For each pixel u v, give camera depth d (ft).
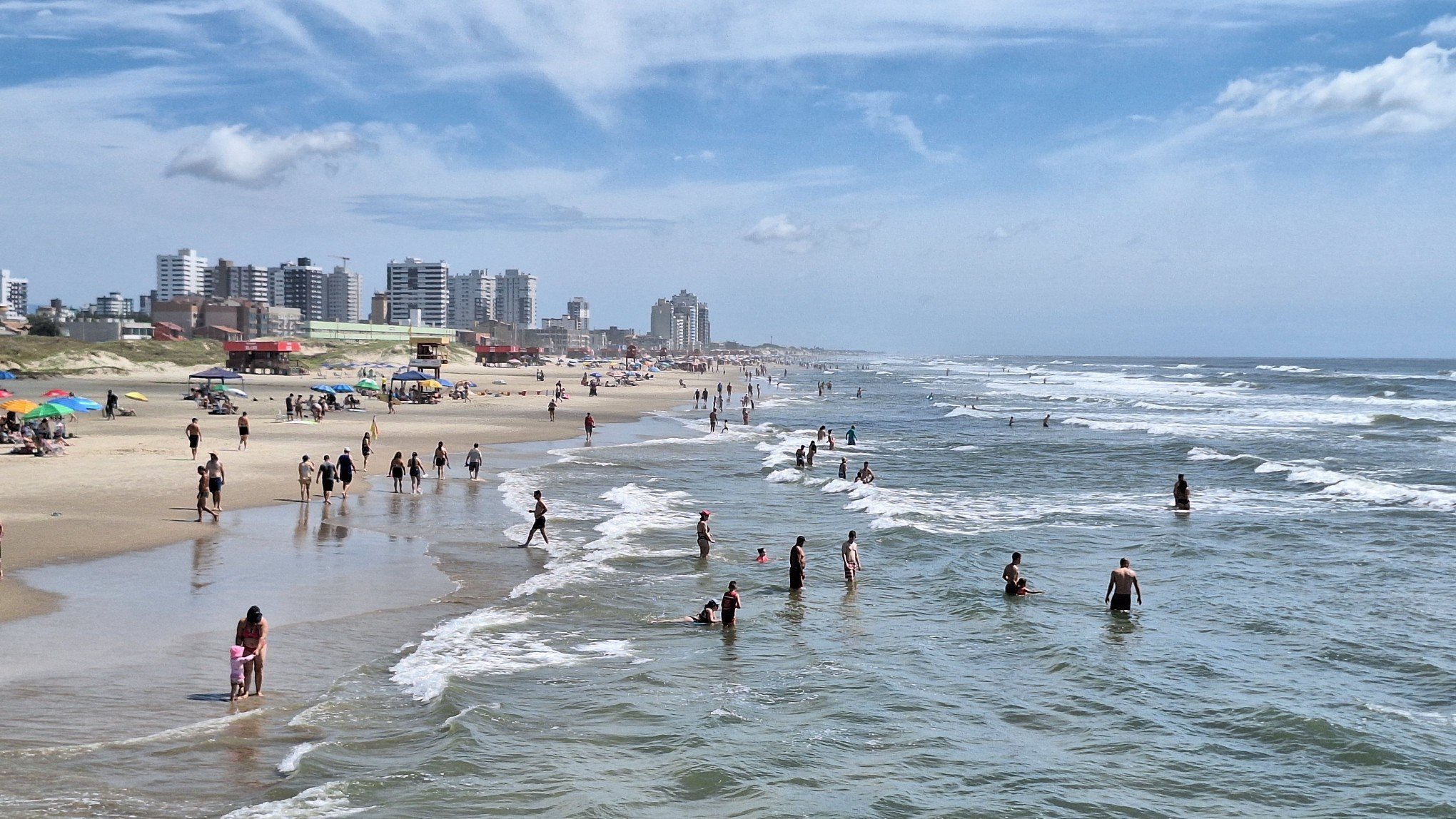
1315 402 338.34
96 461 132.46
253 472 127.95
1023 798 42.50
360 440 172.45
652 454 174.09
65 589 69.67
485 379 461.78
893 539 100.07
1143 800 42.60
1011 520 113.80
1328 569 89.04
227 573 76.23
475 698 52.49
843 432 228.22
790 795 42.19
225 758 43.42
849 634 67.87
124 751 43.47
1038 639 66.80
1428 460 171.73
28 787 39.50
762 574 84.84
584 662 60.03
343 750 44.91
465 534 96.02
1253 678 59.06
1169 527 109.50
